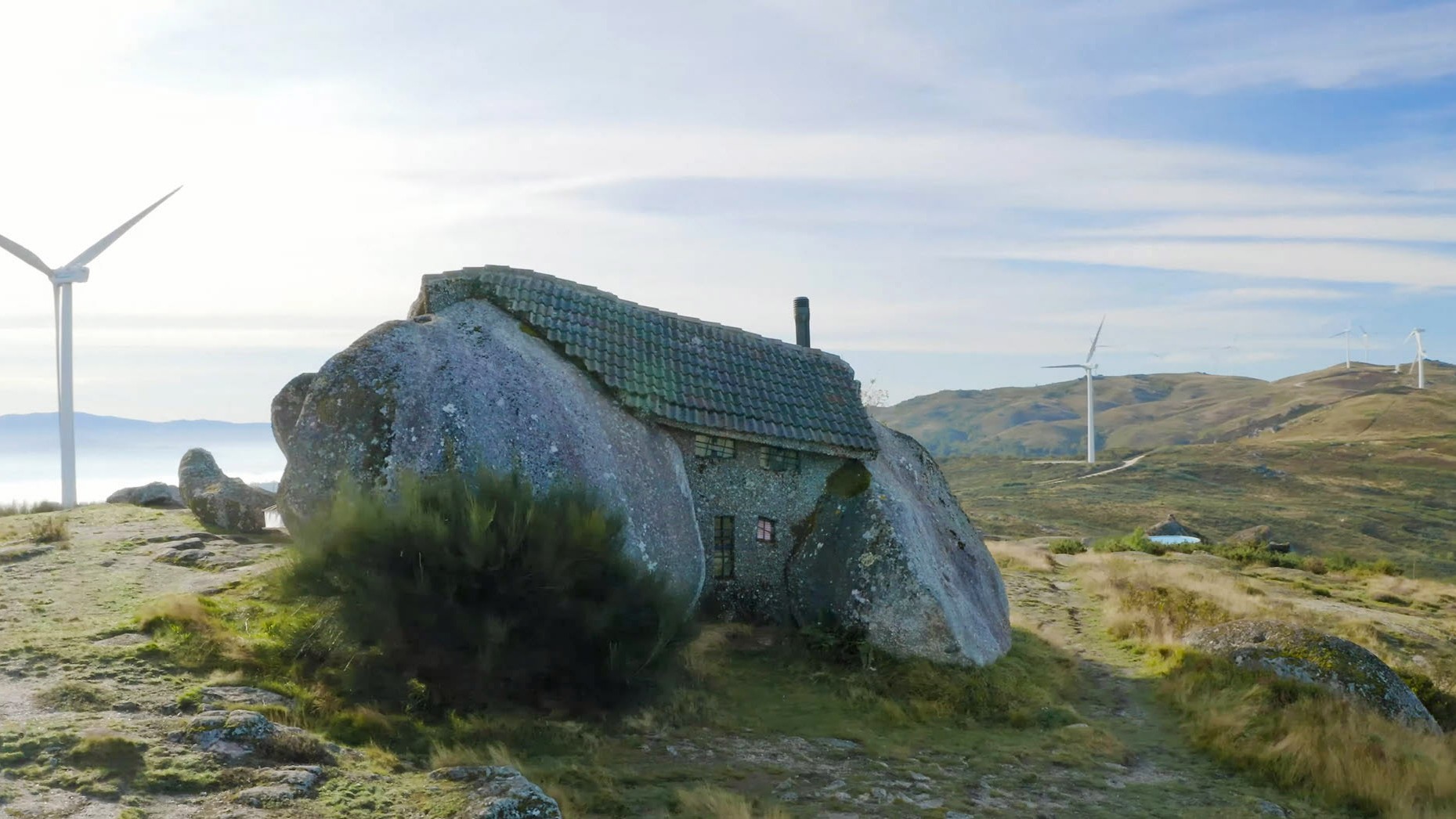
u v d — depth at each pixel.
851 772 12.42
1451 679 21.39
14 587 14.81
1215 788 13.52
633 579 13.98
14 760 8.37
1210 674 18.31
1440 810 12.93
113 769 8.45
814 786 11.70
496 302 18.83
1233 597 26.89
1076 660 21.31
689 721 13.66
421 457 14.98
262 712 10.32
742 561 19.28
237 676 11.17
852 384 22.25
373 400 15.41
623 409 18.09
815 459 20.16
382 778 9.20
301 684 11.55
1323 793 13.46
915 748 14.02
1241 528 96.75
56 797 7.85
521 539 12.98
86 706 9.77
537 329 18.47
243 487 22.39
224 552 18.55
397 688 11.91
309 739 9.59
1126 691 19.00
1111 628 24.28
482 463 14.93
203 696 10.40
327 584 12.38
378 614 12.02
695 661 15.98
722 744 12.96
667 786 10.94
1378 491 120.94
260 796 8.30
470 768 9.46
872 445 20.27
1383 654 22.77
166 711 9.92
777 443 19.27
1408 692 17.56
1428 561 85.69
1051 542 52.22
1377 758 14.25
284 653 12.17
